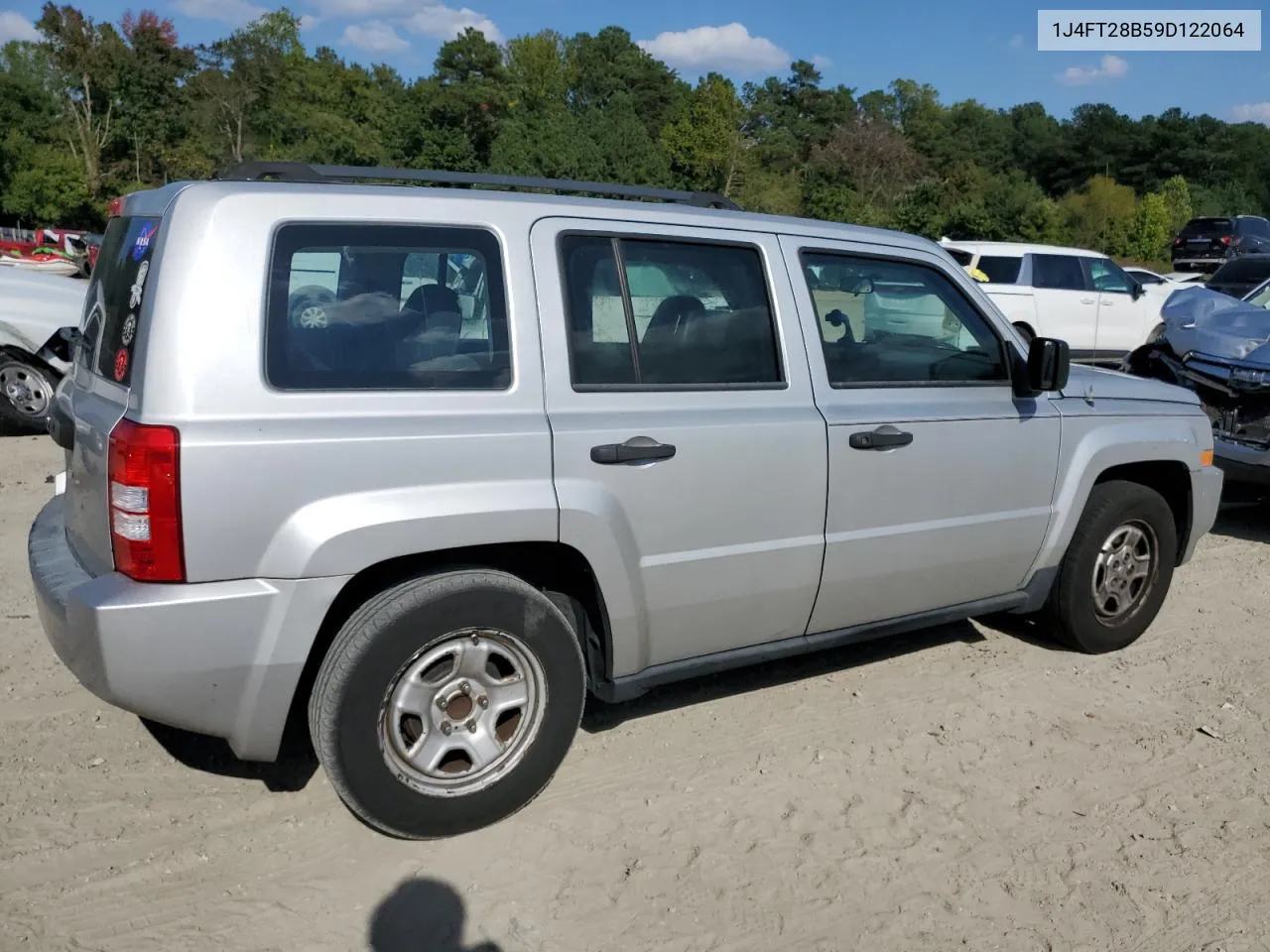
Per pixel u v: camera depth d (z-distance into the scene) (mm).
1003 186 45625
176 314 2832
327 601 2951
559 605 3586
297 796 3498
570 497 3268
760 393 3717
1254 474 6809
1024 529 4438
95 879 3041
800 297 3855
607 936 2896
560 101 81688
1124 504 4746
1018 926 3008
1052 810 3598
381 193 3146
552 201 3420
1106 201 59875
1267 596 5895
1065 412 4512
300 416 2932
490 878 3117
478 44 57438
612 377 3436
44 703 4043
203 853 3180
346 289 3068
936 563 4207
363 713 3029
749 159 66000
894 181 62938
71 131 61969
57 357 8609
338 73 68562
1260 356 6820
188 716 2941
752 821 3453
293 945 2814
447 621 3117
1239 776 3869
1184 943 2965
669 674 3693
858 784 3705
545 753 3377
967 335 4305
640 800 3547
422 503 3037
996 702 4398
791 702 4320
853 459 3869
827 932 2947
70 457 3342
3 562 5500
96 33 62531
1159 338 7707
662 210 3633
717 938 2906
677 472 3480
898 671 4680
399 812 3148
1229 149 94750
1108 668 4805
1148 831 3496
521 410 3240
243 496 2840
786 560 3783
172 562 2805
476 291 3242
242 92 64375
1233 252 31109
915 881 3189
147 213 3201
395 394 3062
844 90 104000
